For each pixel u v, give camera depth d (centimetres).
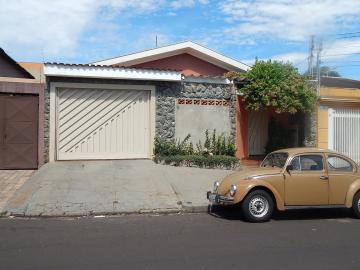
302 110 1738
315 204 1017
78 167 1447
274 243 782
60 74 1476
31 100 1490
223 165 1589
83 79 1536
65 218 1012
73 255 695
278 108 1664
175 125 1631
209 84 1673
